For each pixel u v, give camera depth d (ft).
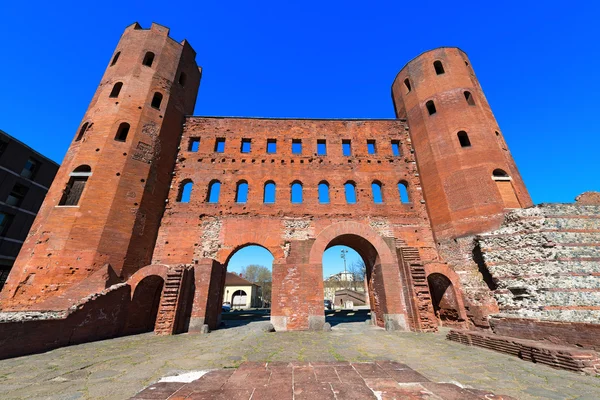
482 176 61.93
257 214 68.74
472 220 60.03
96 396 18.31
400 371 17.28
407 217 70.49
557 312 40.34
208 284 52.80
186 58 84.89
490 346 32.83
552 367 25.00
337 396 12.82
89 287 47.78
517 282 46.34
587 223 44.52
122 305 47.24
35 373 23.70
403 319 50.65
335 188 73.36
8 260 100.01
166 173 70.08
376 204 71.92
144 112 68.85
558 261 42.39
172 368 24.85
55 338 34.88
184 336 44.57
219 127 79.97
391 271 54.03
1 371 24.34
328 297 260.42
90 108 69.92
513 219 50.11
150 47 77.15
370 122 83.51
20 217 105.91
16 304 47.14
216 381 15.75
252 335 43.86
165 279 50.37
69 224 53.36
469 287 54.80
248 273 305.53
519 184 63.87
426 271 56.49
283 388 13.97
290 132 80.79
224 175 73.05
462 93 72.33
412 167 77.00
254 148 77.66
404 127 83.10
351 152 79.15
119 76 71.67
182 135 78.02
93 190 56.95
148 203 63.26
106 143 61.98
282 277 53.83
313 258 54.44
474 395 13.41
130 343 38.17
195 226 66.49
